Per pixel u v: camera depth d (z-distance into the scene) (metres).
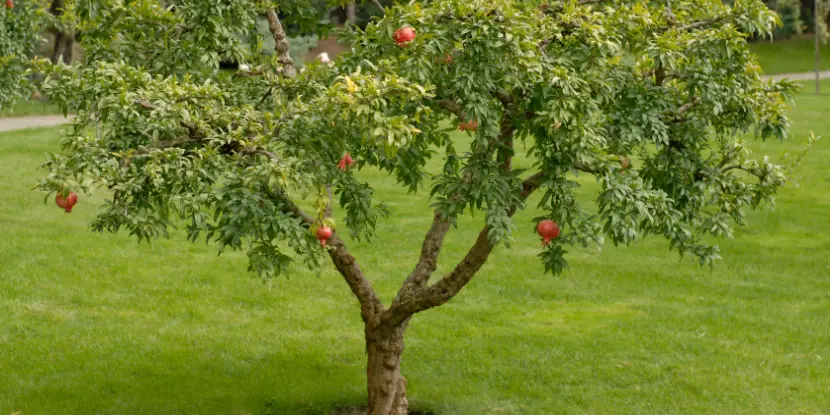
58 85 5.36
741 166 6.49
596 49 5.29
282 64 6.16
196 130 5.16
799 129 21.61
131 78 5.12
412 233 13.17
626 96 5.90
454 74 5.32
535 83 5.32
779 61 37.75
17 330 9.03
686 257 12.08
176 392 7.59
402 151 6.20
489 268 11.57
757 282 11.11
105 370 8.03
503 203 5.59
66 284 10.52
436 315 9.77
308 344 8.88
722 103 5.96
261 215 5.05
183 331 9.13
